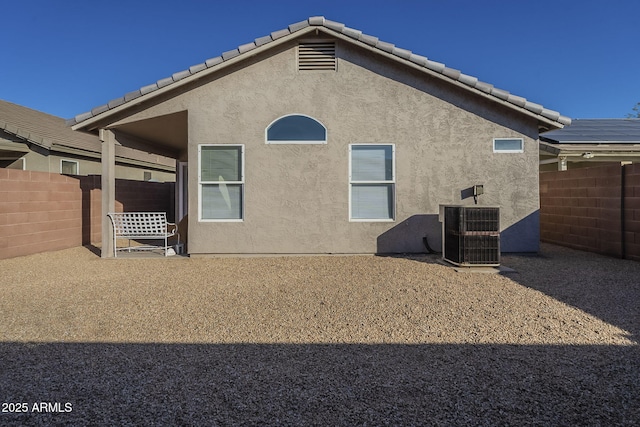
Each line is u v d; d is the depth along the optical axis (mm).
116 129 10211
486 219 7684
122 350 3934
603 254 9414
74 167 15898
